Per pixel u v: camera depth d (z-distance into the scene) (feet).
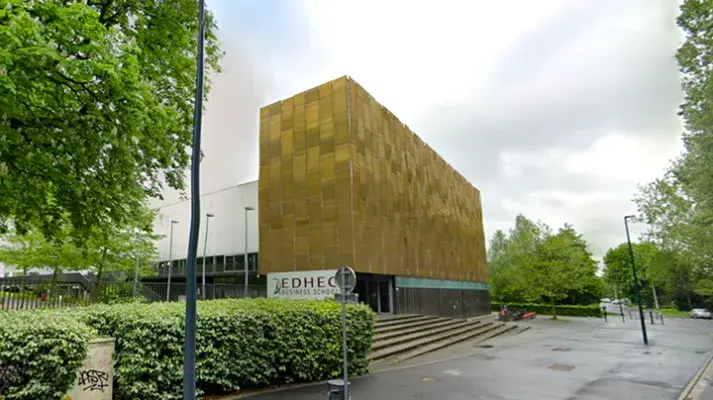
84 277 80.33
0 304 41.29
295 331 32.53
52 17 23.20
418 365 42.96
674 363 45.19
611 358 48.67
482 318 122.31
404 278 82.38
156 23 37.60
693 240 72.13
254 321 29.86
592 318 140.46
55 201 33.68
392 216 79.46
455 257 113.80
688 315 164.66
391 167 81.56
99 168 32.12
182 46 39.83
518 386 32.81
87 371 22.27
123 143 26.30
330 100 71.56
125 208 37.01
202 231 103.35
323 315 34.60
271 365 30.91
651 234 94.73
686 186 52.11
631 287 241.96
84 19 23.39
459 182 126.82
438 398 28.86
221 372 27.27
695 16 36.73
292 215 72.84
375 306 76.89
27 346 18.10
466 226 128.36
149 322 24.50
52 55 21.20
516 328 91.97
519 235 165.99
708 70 37.14
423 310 88.84
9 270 87.71
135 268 71.41
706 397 30.45
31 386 18.07
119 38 28.55
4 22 21.20
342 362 35.27
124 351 24.18
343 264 65.51
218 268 97.40
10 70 21.91
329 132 70.64
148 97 26.66
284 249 72.74
